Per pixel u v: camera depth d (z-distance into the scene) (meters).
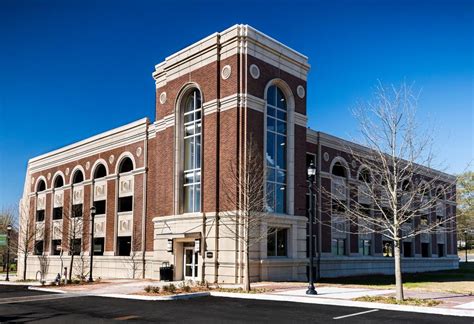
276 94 31.12
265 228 27.91
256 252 27.28
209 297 20.33
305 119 32.56
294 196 30.75
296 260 29.61
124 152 39.44
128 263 36.84
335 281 32.62
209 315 15.13
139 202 36.97
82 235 41.84
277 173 30.36
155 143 36.22
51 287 26.55
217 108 28.92
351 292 21.09
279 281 27.91
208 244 28.12
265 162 28.69
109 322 13.97
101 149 42.38
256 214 26.42
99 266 39.84
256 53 29.33
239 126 27.86
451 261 58.78
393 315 14.95
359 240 42.38
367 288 23.30
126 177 38.91
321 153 39.16
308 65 33.16
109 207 40.12
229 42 29.03
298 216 30.62
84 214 42.00
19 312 16.25
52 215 48.59
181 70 31.92
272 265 27.97
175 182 31.00
